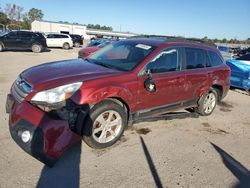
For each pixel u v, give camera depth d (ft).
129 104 14.30
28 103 12.00
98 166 12.26
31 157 12.41
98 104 13.02
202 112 19.98
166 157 13.67
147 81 14.67
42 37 69.92
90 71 13.93
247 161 14.21
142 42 16.80
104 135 13.65
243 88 30.76
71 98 12.03
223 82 20.62
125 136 15.52
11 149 12.92
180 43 17.42
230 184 11.96
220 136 17.15
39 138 11.39
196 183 11.76
